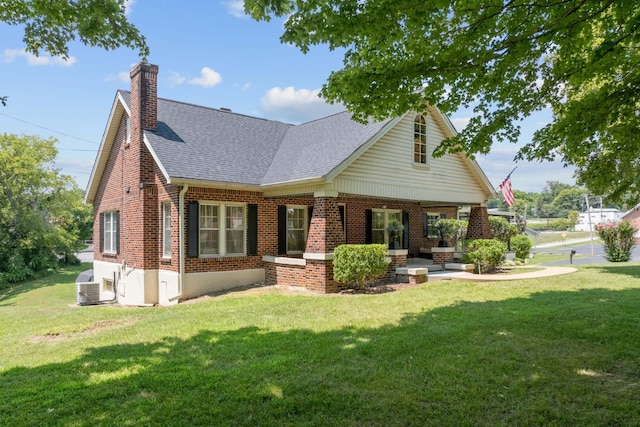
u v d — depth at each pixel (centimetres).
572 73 547
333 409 400
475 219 1677
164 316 900
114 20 582
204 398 429
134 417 391
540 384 454
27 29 597
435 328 690
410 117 1397
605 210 7175
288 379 476
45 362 577
